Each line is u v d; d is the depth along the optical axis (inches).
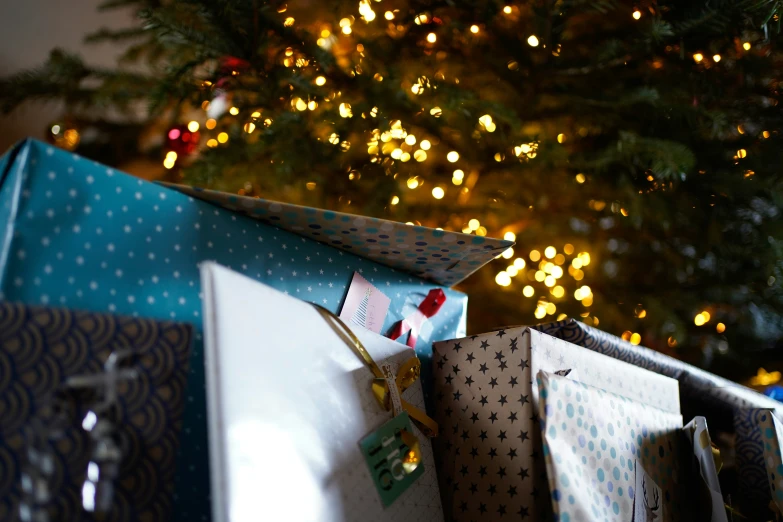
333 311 39.6
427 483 36.4
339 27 80.1
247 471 27.1
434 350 41.6
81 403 26.0
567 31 80.2
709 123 74.9
